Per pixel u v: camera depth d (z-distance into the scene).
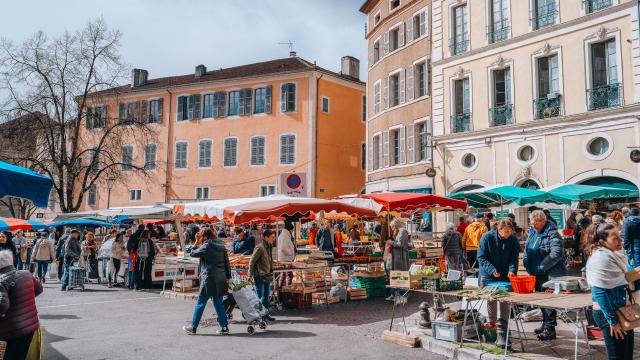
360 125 40.38
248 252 14.62
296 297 11.77
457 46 24.33
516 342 7.62
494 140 22.14
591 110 19.05
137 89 43.22
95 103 32.25
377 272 13.72
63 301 13.45
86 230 29.70
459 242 13.63
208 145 40.34
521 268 13.85
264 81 38.78
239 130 39.28
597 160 18.73
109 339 8.68
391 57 29.25
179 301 13.36
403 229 13.31
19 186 6.17
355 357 7.42
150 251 16.41
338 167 38.41
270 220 17.23
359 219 19.94
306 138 37.06
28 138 30.28
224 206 12.71
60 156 31.00
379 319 10.48
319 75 37.56
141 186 42.47
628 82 18.36
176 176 41.31
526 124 20.88
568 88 20.00
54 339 8.70
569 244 14.52
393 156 28.91
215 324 10.02
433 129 25.00
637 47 18.11
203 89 40.94
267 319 10.35
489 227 15.45
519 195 13.77
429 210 15.87
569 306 5.91
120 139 33.38
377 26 31.02
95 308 12.17
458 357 7.24
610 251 5.20
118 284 17.36
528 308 9.71
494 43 22.50
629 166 17.86
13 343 5.52
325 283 12.69
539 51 20.95
